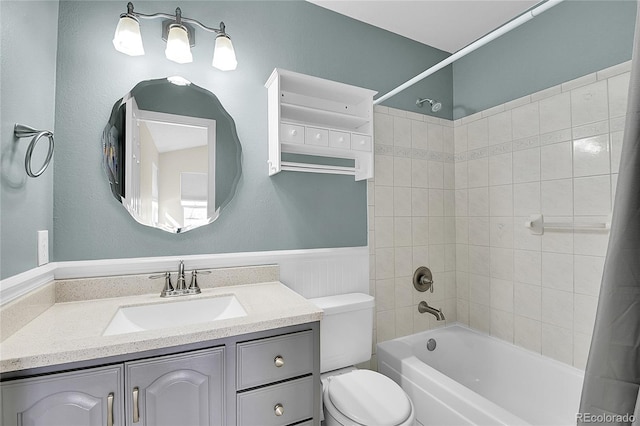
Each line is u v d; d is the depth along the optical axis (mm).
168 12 1464
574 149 1653
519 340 1910
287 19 1756
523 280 1895
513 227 1953
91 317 1078
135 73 1397
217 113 1554
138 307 1231
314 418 1134
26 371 775
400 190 2109
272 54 1703
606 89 1533
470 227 2236
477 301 2178
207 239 1522
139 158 1398
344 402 1259
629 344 521
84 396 824
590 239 1589
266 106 1668
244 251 1606
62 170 1261
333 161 1878
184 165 1481
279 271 1663
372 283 1981
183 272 1382
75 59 1291
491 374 1949
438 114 2311
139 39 1291
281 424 1072
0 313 855
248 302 1244
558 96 1731
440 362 2078
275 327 1044
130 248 1377
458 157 2336
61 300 1230
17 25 959
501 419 1194
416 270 2156
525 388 1782
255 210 1636
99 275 1306
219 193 1550
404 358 1745
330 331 1552
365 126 1771
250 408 1021
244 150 1609
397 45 2152
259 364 1037
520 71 1942
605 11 1560
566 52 1714
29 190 1046
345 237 1903
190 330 940
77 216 1285
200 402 952
